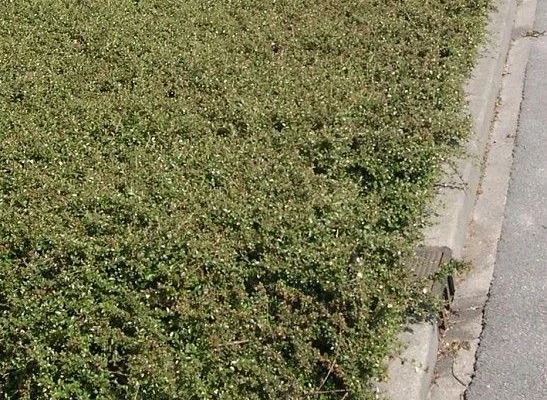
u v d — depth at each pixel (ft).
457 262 12.54
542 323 12.67
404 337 11.92
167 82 17.70
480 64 19.33
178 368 10.86
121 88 17.69
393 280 11.94
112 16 20.84
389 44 18.74
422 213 14.16
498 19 21.63
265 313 11.65
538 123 17.98
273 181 13.98
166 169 14.57
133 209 13.34
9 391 11.17
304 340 11.24
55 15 21.08
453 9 20.51
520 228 14.89
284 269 12.09
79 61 18.83
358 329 11.25
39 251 12.96
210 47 19.06
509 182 16.21
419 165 14.48
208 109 16.43
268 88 17.12
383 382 11.18
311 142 15.06
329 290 11.70
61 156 15.33
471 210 15.48
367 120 15.85
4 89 17.63
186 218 13.09
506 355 12.18
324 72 17.76
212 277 12.12
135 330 11.54
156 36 19.80
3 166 15.07
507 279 13.70
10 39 19.94
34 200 14.01
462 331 12.80
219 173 14.28
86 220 13.34
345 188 14.06
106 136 15.89
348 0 21.26
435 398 11.70
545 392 11.49
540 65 20.49
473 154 16.02
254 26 20.06
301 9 20.97
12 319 11.69
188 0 21.72
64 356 11.13
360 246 12.55
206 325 11.34
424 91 16.75
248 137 15.51
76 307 11.78
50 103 17.12
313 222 12.82
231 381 10.80
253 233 12.78
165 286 11.89
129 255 12.42
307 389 10.78
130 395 10.68
